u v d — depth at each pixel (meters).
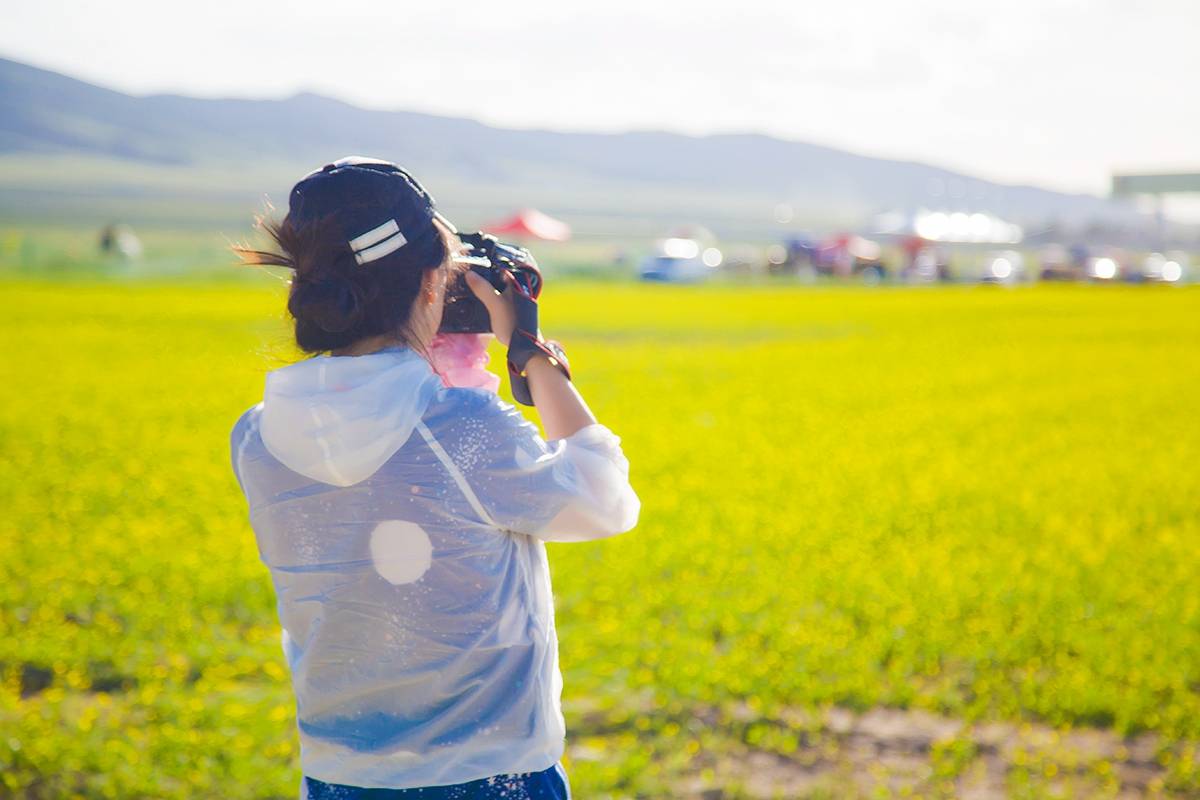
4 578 8.48
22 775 5.20
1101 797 5.40
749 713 6.26
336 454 2.05
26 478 12.41
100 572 8.60
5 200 170.00
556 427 2.21
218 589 8.23
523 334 2.22
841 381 23.09
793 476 13.31
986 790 5.47
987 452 15.45
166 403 18.30
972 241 109.69
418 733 2.10
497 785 2.10
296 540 2.11
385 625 2.08
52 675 6.77
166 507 11.04
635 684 6.49
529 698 2.14
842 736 6.05
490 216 176.12
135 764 5.31
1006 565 9.41
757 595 8.35
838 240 68.06
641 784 5.29
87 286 43.50
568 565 8.97
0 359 23.41
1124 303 45.50
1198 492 12.88
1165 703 6.63
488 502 2.08
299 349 2.18
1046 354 28.33
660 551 9.44
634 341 30.75
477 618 2.10
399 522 2.07
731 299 47.00
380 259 2.08
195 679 6.77
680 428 16.91
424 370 2.12
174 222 132.12
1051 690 6.63
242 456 2.18
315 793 2.16
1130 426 17.91
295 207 2.12
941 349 29.30
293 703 6.13
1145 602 8.41
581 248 124.12
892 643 7.38
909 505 11.75
